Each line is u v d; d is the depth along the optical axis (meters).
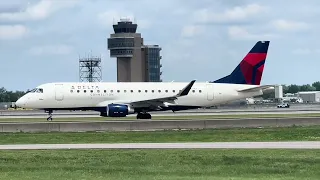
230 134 179.25
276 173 102.12
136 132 190.50
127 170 106.00
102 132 192.75
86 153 130.38
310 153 126.81
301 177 97.06
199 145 147.75
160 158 120.81
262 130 191.38
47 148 143.00
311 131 182.88
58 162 116.88
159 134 180.88
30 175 100.25
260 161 115.44
